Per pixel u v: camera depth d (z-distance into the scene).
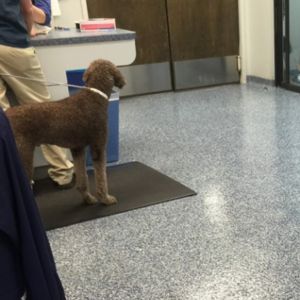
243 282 1.64
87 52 2.73
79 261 1.87
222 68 5.43
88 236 2.07
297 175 2.58
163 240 1.97
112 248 1.95
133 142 3.45
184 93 5.16
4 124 1.01
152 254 1.87
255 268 1.72
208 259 1.80
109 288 1.68
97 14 4.80
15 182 1.00
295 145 3.09
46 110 2.12
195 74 5.34
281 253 1.81
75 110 2.16
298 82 4.88
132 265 1.81
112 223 2.17
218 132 3.53
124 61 2.84
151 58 5.12
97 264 1.84
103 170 2.32
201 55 5.29
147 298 1.60
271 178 2.56
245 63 5.44
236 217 2.12
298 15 4.75
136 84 5.14
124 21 4.92
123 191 2.52
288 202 2.24
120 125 3.97
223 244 1.90
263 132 3.43
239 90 5.09
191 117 4.05
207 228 2.04
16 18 2.35
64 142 2.19
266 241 1.90
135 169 2.87
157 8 4.99
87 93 2.20
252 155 2.96
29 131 2.09
